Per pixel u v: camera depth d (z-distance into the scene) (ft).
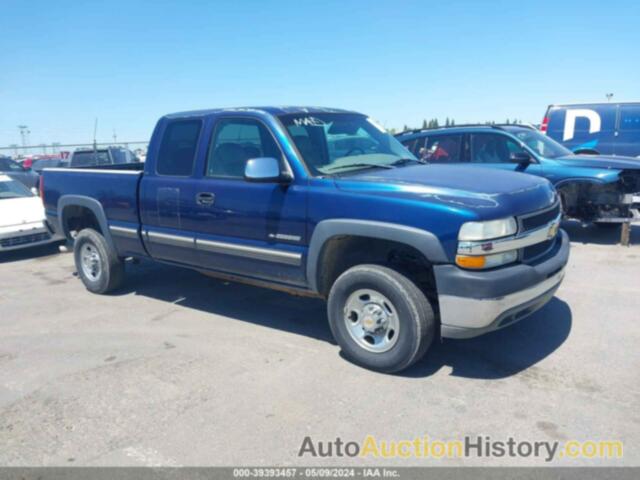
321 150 15.15
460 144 28.94
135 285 22.33
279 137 14.85
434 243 11.97
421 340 12.63
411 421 11.21
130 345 15.88
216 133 16.34
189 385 13.16
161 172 17.74
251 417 11.60
